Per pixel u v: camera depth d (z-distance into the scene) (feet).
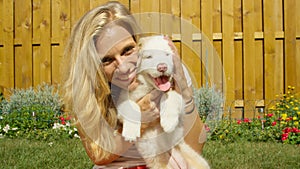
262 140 11.96
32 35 15.01
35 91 14.82
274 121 12.48
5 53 15.10
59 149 10.67
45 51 14.90
